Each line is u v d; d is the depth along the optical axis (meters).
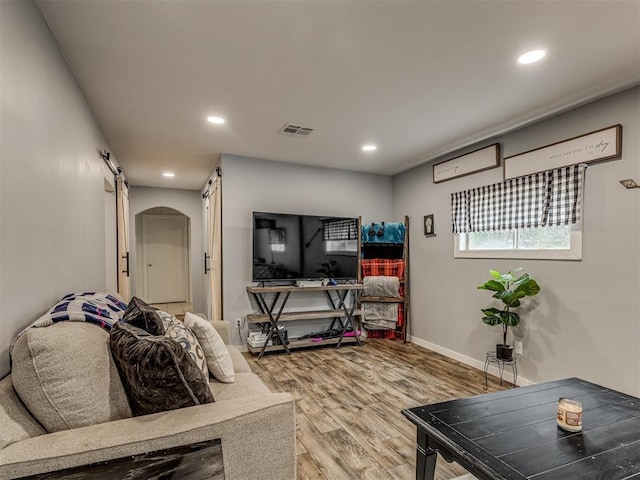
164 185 6.32
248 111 2.87
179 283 8.78
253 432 1.19
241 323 4.21
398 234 4.80
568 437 1.40
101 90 2.45
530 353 3.05
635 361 2.36
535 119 3.01
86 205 2.48
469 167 3.75
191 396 1.22
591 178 2.64
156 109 2.80
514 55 2.06
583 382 2.00
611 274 2.50
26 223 1.41
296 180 4.55
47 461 0.93
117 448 1.01
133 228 6.44
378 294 4.75
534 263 3.05
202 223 6.67
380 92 2.54
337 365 3.69
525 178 3.13
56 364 1.07
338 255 4.57
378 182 5.10
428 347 4.35
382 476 1.86
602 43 1.93
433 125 3.17
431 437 1.46
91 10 1.64
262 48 1.98
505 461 1.24
